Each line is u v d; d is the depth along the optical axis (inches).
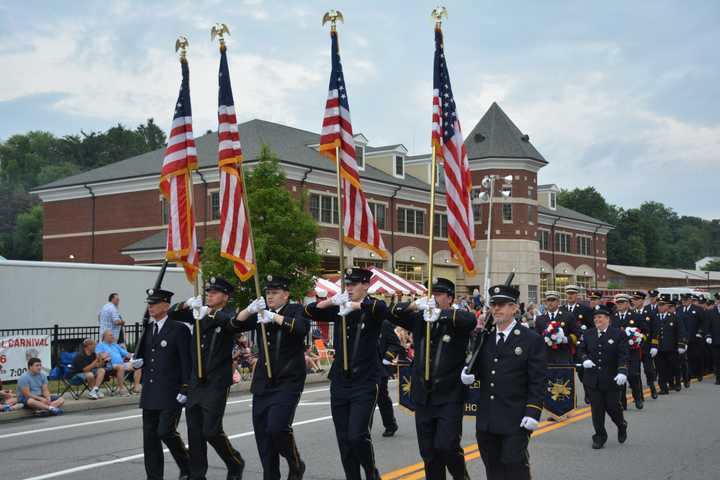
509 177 1019.3
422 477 358.3
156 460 341.7
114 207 1765.5
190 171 397.4
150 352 343.6
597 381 441.1
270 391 323.9
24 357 702.5
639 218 4854.8
